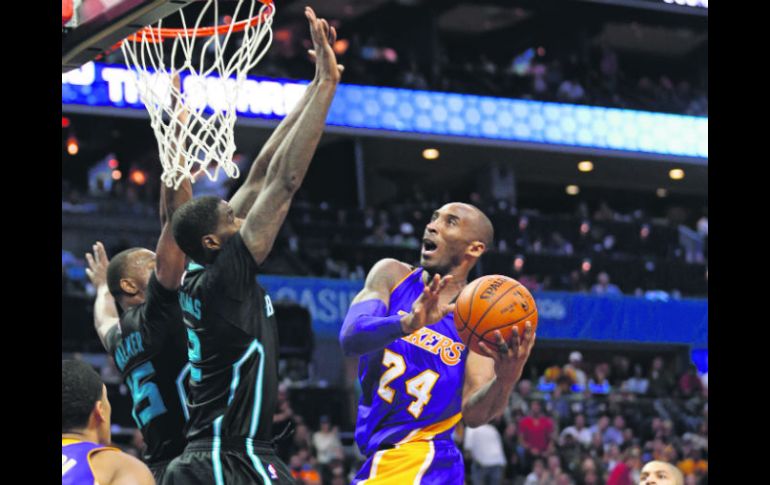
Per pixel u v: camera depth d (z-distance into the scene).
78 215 19.42
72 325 15.61
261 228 4.05
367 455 4.49
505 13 26.19
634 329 21.03
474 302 4.00
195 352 4.17
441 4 25.39
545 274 21.36
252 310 4.11
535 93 23.67
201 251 4.12
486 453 13.80
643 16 25.97
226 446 4.07
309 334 16.98
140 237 19.80
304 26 24.92
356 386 17.31
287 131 4.48
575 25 26.23
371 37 24.39
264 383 4.14
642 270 22.08
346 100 21.91
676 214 26.91
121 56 19.31
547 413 16.38
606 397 17.38
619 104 24.12
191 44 5.01
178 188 4.60
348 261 20.16
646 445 15.84
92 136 21.75
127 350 4.68
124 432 13.43
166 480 4.09
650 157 24.23
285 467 4.20
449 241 4.43
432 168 24.78
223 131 4.84
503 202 23.00
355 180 22.34
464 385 4.41
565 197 27.95
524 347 4.01
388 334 3.99
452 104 22.75
